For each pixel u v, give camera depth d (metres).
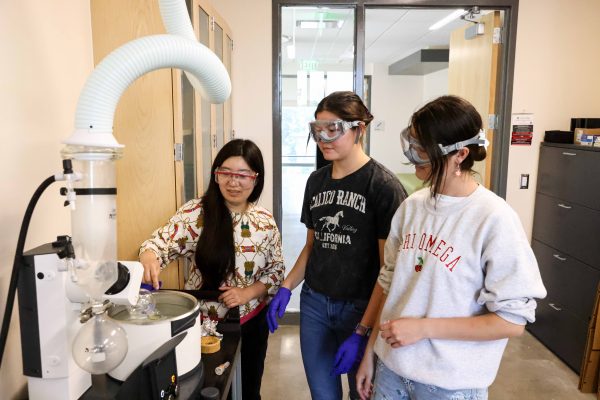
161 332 1.05
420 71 7.43
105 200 0.95
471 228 1.13
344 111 1.53
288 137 5.66
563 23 3.34
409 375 1.18
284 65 6.97
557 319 3.14
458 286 1.14
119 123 1.81
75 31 1.54
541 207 3.42
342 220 1.63
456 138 1.11
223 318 1.52
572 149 3.02
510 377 2.85
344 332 1.68
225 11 3.31
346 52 6.51
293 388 2.70
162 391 0.97
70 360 0.98
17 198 1.19
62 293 0.95
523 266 1.08
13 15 1.17
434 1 3.29
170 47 1.01
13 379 1.17
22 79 1.21
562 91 3.41
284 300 1.73
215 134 2.74
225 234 1.63
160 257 1.59
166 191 1.87
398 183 1.60
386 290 1.39
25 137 1.23
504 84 3.40
